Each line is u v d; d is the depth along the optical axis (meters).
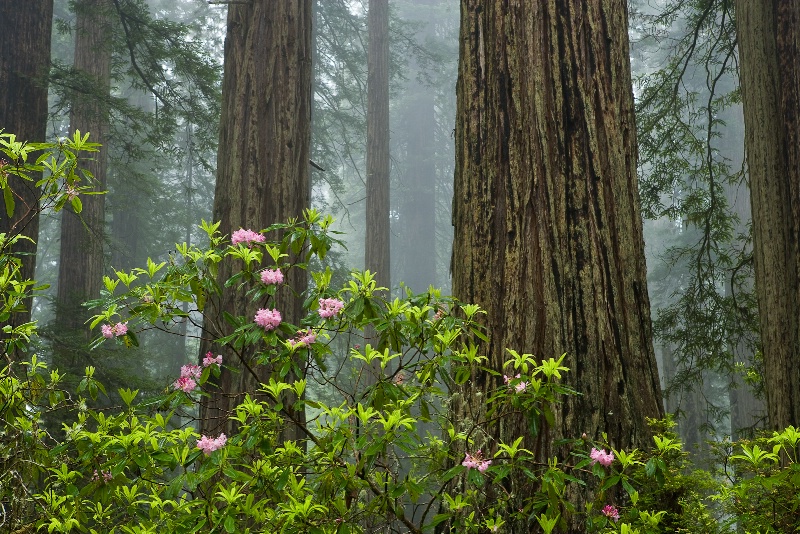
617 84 4.27
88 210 14.12
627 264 4.02
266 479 2.84
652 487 3.49
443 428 3.56
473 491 3.17
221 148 6.83
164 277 3.24
